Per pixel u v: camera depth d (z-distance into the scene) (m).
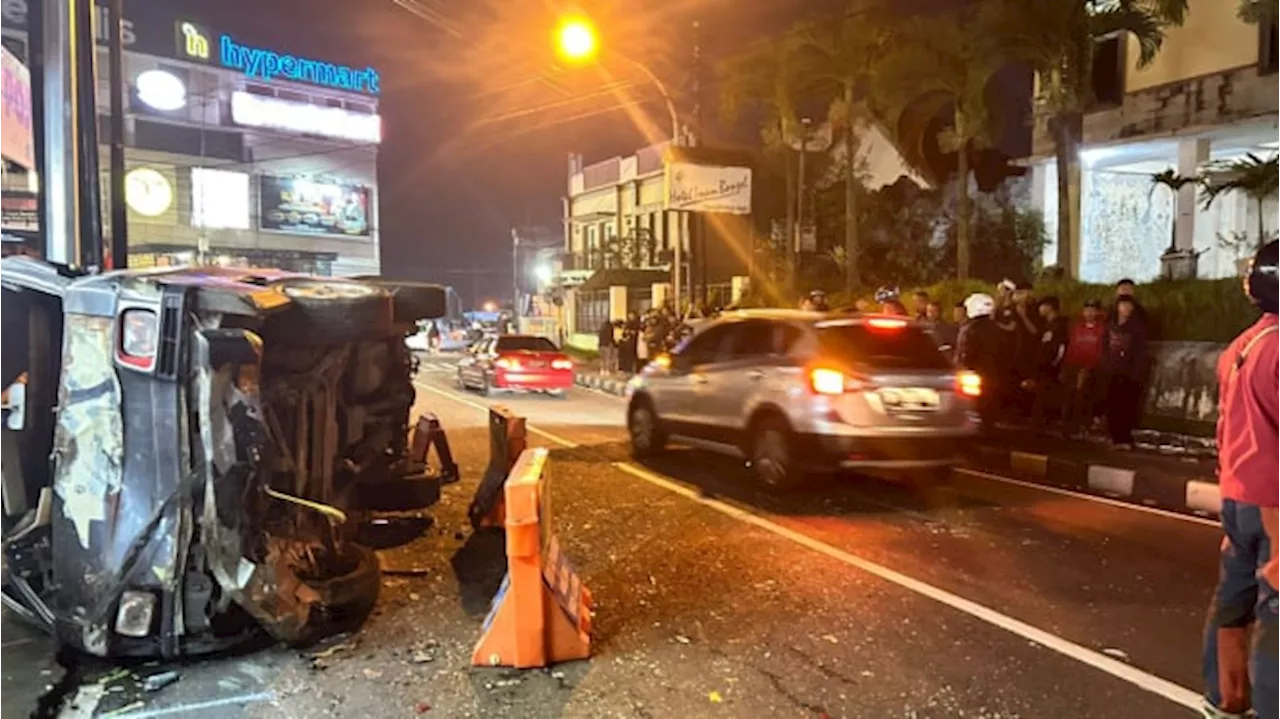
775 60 21.67
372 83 62.50
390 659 4.86
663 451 10.97
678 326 19.97
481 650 4.75
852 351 8.55
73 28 8.15
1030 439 11.62
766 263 27.50
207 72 54.88
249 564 4.73
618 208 40.16
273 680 4.60
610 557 6.73
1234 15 17.69
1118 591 5.88
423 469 8.55
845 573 6.29
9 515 5.47
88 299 4.81
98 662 4.83
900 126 21.38
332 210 60.34
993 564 6.50
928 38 18.80
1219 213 19.05
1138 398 10.93
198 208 53.91
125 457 4.71
